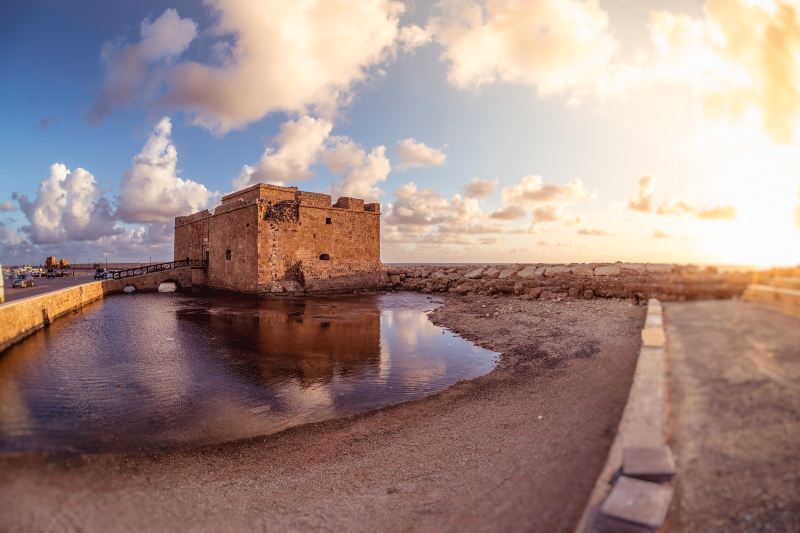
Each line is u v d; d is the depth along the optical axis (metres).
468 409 8.95
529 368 11.95
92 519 4.74
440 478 5.88
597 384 9.30
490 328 18.73
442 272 43.38
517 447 6.42
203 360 13.28
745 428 4.59
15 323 15.10
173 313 23.27
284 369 12.55
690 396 5.57
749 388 5.43
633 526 3.48
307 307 26.77
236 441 7.70
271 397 10.16
